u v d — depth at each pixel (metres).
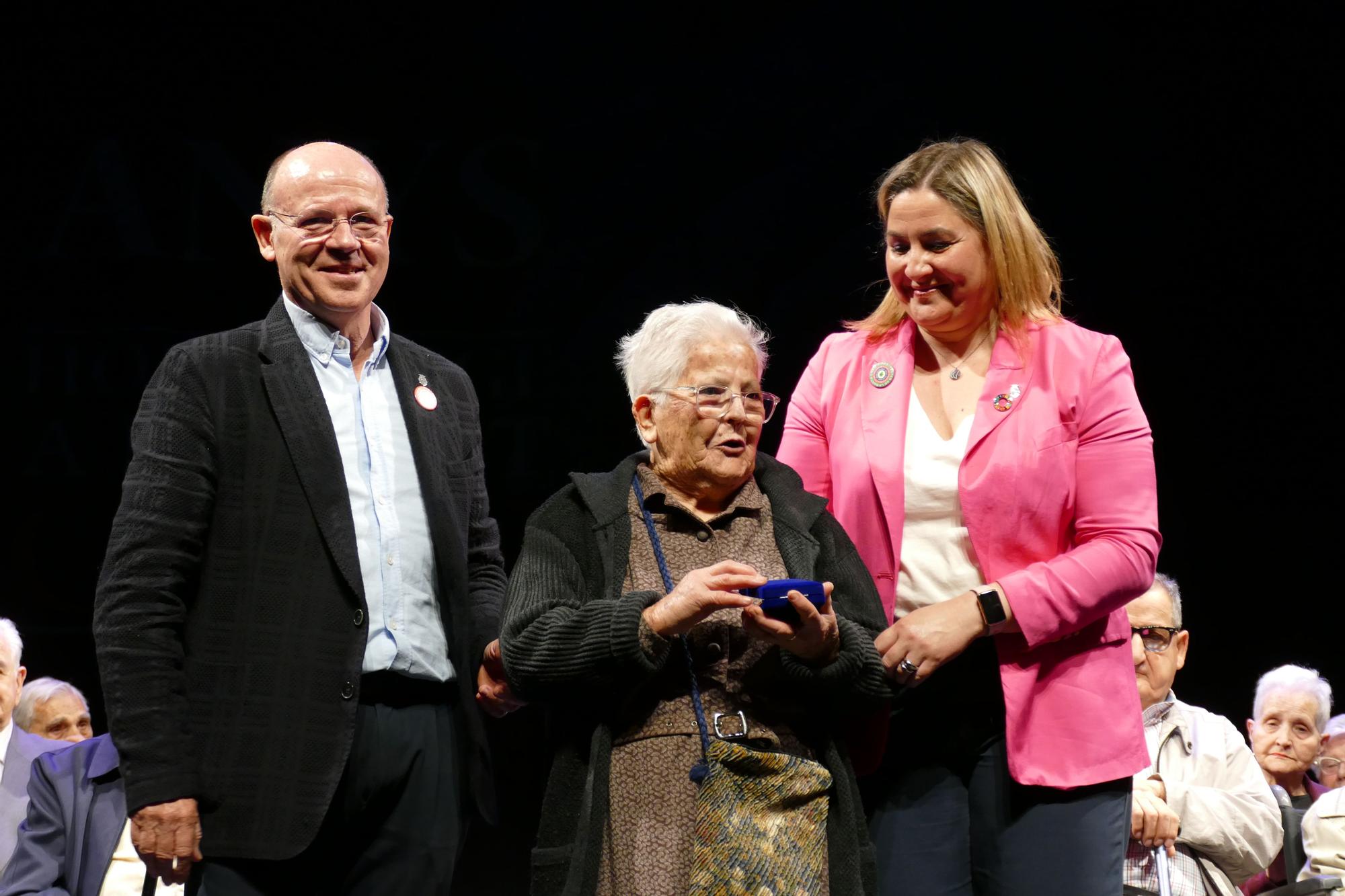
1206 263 6.89
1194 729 3.67
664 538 2.28
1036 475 2.44
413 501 2.51
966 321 2.54
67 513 7.25
